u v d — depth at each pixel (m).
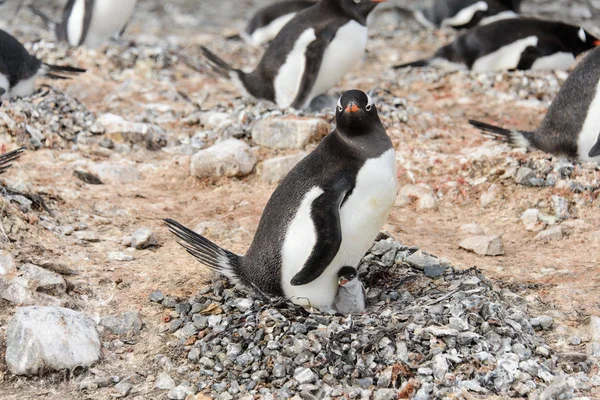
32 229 10.84
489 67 20.41
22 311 8.73
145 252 11.00
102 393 8.10
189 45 24.72
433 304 8.98
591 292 9.90
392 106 16.56
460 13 26.28
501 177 13.34
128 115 17.02
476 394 7.79
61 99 15.69
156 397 8.03
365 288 9.82
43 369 8.27
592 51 13.30
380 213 8.99
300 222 8.68
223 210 12.76
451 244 11.73
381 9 30.22
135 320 9.14
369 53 24.50
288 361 8.20
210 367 8.38
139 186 13.66
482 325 8.59
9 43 15.37
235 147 14.09
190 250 9.86
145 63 20.84
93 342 8.64
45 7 31.91
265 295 9.17
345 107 8.80
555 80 19.52
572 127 13.22
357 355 8.21
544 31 20.00
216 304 9.34
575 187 12.71
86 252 10.73
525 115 18.02
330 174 8.79
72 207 12.18
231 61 23.38
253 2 34.84
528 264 10.95
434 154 14.69
